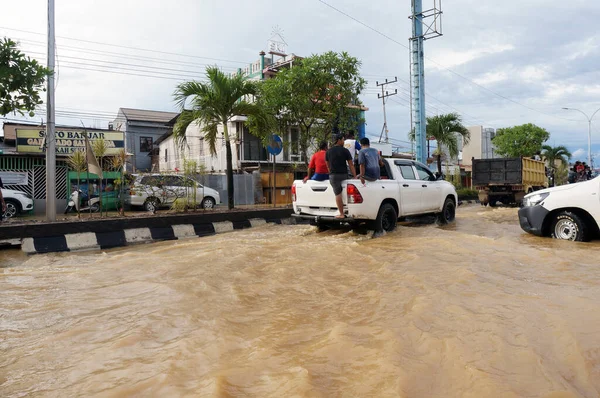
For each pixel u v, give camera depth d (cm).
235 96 1123
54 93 938
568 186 740
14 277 486
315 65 1474
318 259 559
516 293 381
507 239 743
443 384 209
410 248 638
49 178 920
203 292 397
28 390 210
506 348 254
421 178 970
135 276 477
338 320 314
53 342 277
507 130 4312
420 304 343
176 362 236
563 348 257
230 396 194
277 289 411
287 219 1186
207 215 996
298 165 2208
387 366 228
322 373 222
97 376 223
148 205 1377
